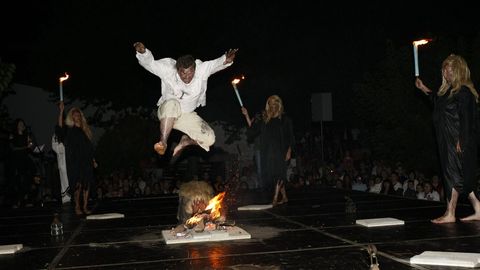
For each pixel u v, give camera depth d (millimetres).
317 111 15312
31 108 20891
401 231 6402
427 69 14602
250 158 21375
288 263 4980
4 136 13977
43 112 21062
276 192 9562
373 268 4176
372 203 9445
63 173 12320
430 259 4758
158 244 6191
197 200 6512
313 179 15773
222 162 19359
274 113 9641
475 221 6879
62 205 11703
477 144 6789
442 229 6406
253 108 22281
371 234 6289
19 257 5859
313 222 7422
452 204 6883
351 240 5973
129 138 19156
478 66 13602
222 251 5605
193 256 5430
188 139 6207
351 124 20641
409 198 9961
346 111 20766
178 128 6051
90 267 5199
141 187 16859
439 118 6852
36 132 20797
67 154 9500
